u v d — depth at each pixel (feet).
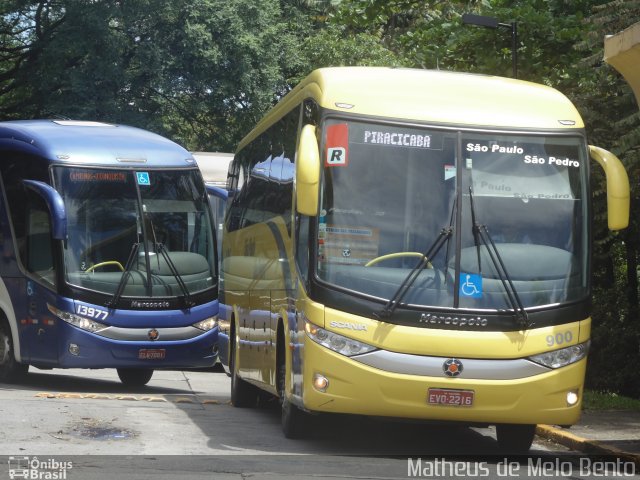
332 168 42.29
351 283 41.24
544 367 41.50
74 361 66.95
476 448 46.88
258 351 54.60
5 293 71.10
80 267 67.67
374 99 43.27
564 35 75.00
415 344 40.70
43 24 153.28
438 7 91.40
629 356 73.56
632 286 76.18
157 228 70.79
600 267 77.15
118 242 69.26
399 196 42.16
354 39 160.04
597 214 65.36
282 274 48.73
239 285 61.77
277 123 54.34
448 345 40.81
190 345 70.28
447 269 41.55
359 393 40.68
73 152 69.82
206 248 72.49
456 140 42.91
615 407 59.77
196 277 71.26
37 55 155.94
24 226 69.82
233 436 46.62
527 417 41.45
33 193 69.26
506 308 41.47
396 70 45.52
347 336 40.83
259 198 57.47
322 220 41.78
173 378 87.40
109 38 147.13
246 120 165.48
